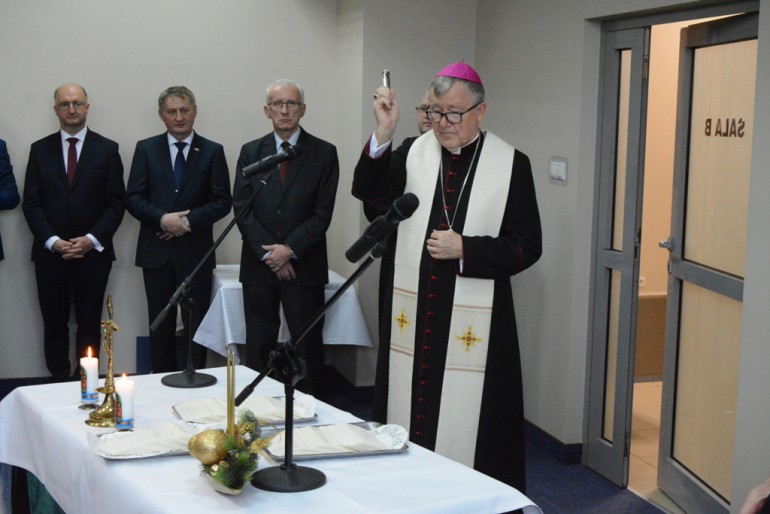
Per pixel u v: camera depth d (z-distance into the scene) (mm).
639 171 4168
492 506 2119
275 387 3084
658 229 6254
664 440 4215
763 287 3141
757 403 3174
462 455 3266
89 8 5434
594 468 4480
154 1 5520
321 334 5137
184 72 5602
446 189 3293
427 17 5410
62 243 5164
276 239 4887
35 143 5270
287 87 4832
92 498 2363
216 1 5609
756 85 3168
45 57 5402
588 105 4371
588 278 4461
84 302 5352
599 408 4449
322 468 2275
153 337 5211
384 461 2340
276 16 5703
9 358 5559
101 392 2926
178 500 2061
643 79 4113
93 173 5246
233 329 5047
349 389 5648
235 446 2062
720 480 3725
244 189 4902
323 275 4992
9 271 5500
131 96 5535
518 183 3299
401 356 3322
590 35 4336
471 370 3250
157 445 2367
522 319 4926
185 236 5172
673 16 3908
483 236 3217
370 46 5344
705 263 3848
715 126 3750
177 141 5234
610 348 4410
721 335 3723
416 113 5445
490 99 5273
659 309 6297
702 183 3865
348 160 5602
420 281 3268
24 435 2947
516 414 3299
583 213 4422
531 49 4793
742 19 3516
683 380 4074
